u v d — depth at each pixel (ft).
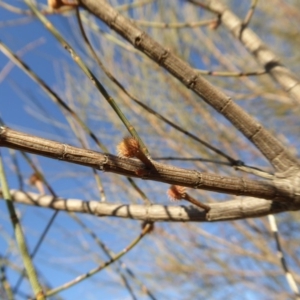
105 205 0.40
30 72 0.38
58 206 0.43
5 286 0.41
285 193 0.29
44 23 0.35
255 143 0.33
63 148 0.23
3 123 0.39
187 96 0.99
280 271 1.11
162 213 0.36
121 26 0.36
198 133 0.98
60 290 0.39
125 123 0.27
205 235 1.08
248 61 1.12
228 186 0.27
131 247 0.39
